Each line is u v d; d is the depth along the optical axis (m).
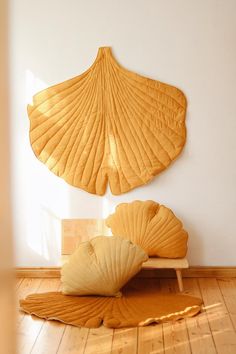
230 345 3.66
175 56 4.89
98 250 4.52
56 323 4.04
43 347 3.65
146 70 4.91
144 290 4.73
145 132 4.91
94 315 4.12
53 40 4.93
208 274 5.04
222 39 4.87
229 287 4.80
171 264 4.71
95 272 4.45
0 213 1.65
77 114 4.94
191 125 4.93
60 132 4.96
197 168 4.96
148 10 4.86
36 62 4.95
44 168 5.02
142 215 4.84
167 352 3.57
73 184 4.97
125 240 4.54
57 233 5.07
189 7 4.86
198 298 4.48
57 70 4.95
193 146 4.95
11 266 1.70
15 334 1.74
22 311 4.25
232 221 5.00
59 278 5.06
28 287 4.83
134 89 4.90
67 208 5.03
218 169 4.96
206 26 4.86
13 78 4.97
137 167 4.93
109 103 4.92
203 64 4.89
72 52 4.93
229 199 4.99
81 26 4.90
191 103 4.92
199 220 5.00
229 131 4.93
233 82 4.89
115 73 4.91
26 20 4.92
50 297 4.50
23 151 5.02
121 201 5.00
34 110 4.96
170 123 4.91
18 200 5.06
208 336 3.81
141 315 4.11
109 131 4.93
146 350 3.60
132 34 4.89
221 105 4.92
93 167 4.96
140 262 4.51
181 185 4.98
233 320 4.08
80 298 4.48
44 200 5.05
